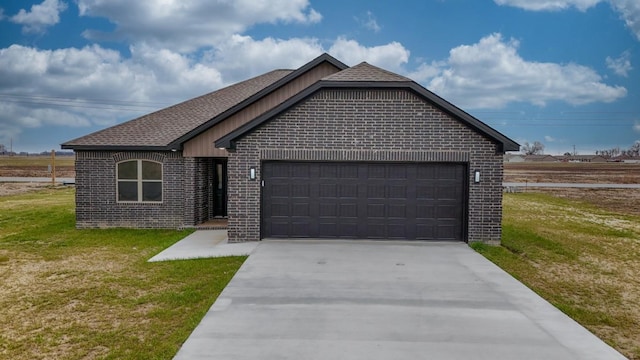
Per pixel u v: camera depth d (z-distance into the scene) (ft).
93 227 49.73
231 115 49.03
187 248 38.83
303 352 17.93
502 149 38.04
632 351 21.06
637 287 31.14
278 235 39.96
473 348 18.45
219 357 17.51
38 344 19.89
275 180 39.78
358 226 39.70
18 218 55.98
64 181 123.24
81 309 24.23
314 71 50.29
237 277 28.37
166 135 50.65
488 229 38.70
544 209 72.33
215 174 56.54
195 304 24.72
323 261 32.37
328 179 39.63
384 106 38.68
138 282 29.09
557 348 18.58
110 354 18.61
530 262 35.94
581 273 33.99
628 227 55.98
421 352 18.02
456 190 39.29
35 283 29.04
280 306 23.21
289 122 39.04
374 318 21.63
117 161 49.55
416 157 38.70
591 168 263.90
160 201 49.85
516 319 21.72
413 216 39.50
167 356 18.28
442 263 32.04
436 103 37.91
